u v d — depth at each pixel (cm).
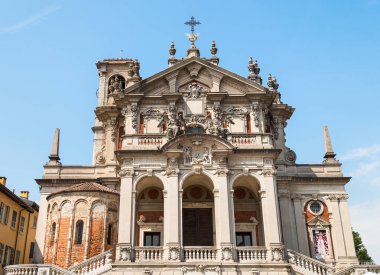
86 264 3359
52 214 4062
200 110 4262
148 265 3319
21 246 5391
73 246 3841
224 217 3522
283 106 4788
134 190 3644
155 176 3709
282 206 4331
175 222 3494
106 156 4728
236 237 4044
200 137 3762
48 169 4612
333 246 4256
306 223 4328
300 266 3409
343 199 4425
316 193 4431
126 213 3550
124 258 3372
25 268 3212
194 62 4378
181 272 3303
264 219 3584
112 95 4881
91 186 4062
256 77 4662
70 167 4644
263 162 3766
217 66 4353
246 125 4238
